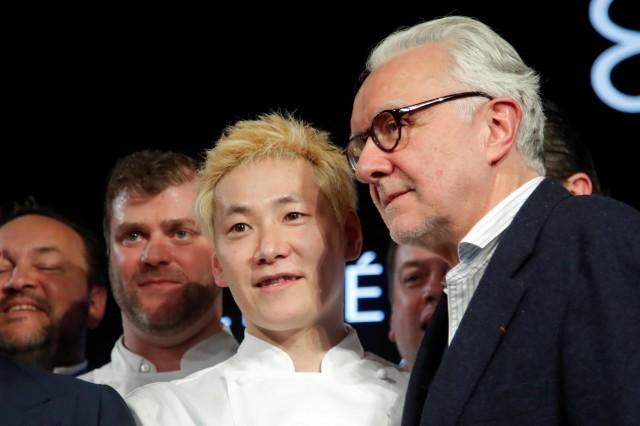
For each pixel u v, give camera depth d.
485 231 2.34
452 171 2.33
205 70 6.18
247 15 6.15
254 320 2.71
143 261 3.32
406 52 2.48
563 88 5.62
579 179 2.91
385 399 2.70
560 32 5.65
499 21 5.70
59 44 6.28
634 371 1.96
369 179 2.40
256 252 2.64
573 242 2.17
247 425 2.63
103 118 6.25
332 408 2.65
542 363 2.12
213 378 2.75
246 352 2.77
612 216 2.15
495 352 2.18
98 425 2.46
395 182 2.37
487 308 2.20
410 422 2.47
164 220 3.33
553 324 2.12
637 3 5.58
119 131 6.24
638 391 1.94
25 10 6.26
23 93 6.30
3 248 3.54
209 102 6.17
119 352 3.54
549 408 2.10
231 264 2.68
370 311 5.68
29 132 6.27
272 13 6.12
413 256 3.73
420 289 3.73
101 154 6.24
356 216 2.85
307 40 6.06
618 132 5.56
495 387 2.15
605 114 5.58
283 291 2.65
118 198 3.40
